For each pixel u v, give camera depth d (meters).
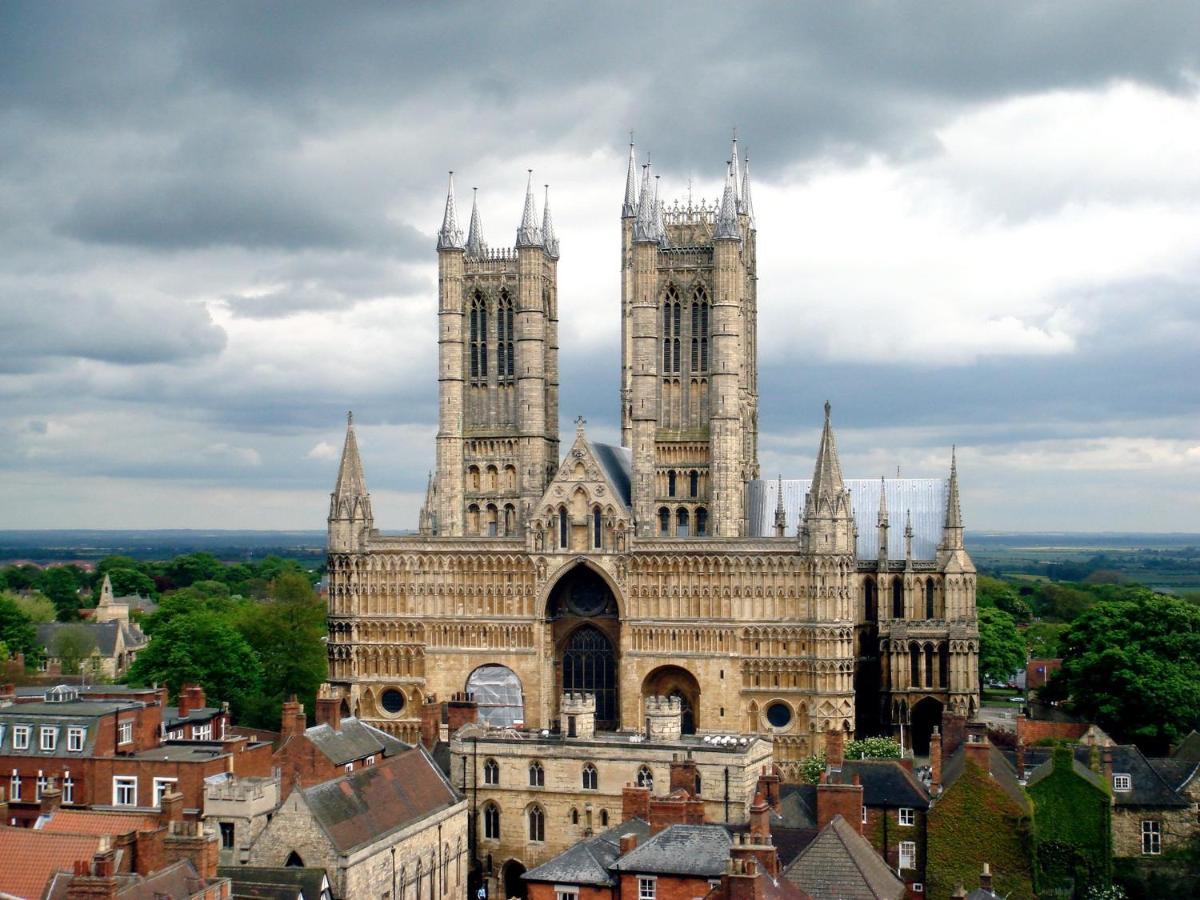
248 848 136.12
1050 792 153.88
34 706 161.75
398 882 144.75
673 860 126.06
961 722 176.25
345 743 168.38
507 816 180.88
